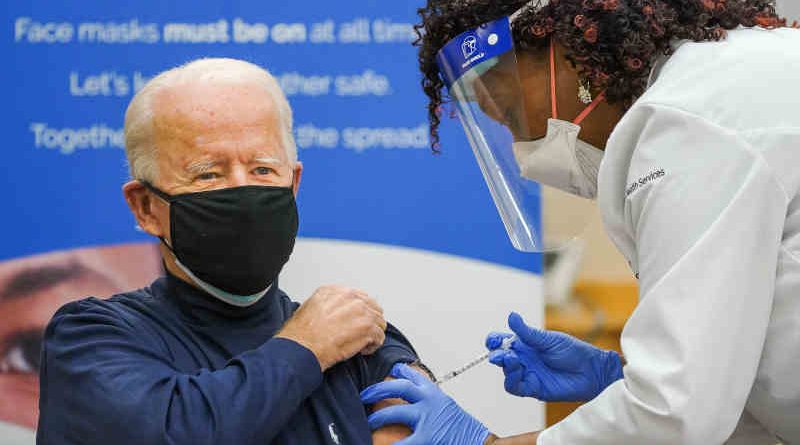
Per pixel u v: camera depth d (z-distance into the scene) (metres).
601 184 1.91
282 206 1.94
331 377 1.98
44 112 3.07
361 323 1.96
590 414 1.82
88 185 3.07
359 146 3.11
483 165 2.17
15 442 3.03
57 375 1.87
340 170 3.11
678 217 1.72
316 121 3.10
